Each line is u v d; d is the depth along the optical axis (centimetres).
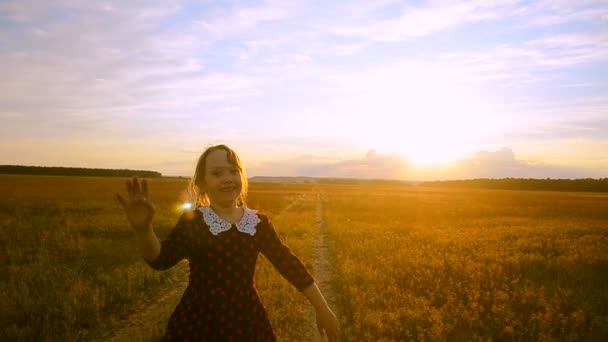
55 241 1134
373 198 4400
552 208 3300
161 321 568
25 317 555
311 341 505
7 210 2061
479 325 543
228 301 178
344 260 935
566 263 960
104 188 4747
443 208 2973
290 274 195
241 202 219
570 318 559
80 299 624
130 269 811
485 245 1221
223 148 207
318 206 3019
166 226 1455
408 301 632
